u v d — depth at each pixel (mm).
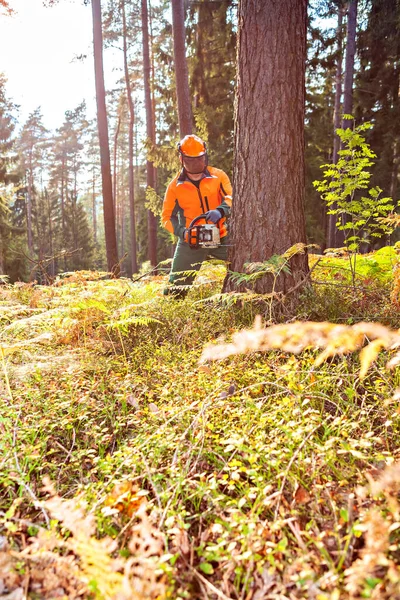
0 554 1492
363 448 2051
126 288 5277
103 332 4184
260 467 1928
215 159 16844
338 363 2947
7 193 24172
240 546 1638
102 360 3543
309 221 19734
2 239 24594
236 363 3062
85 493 1915
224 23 16984
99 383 3062
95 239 59844
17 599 1425
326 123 21938
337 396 2598
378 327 1356
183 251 5324
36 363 3273
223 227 5203
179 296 5293
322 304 3977
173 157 13258
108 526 1737
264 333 1498
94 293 4227
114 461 2184
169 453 2248
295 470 1960
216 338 3727
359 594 1312
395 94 19750
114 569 1334
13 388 3162
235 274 3920
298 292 4141
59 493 2084
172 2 10703
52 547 1531
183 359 3371
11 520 1875
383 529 1300
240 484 1900
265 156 4117
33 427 2475
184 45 10797
